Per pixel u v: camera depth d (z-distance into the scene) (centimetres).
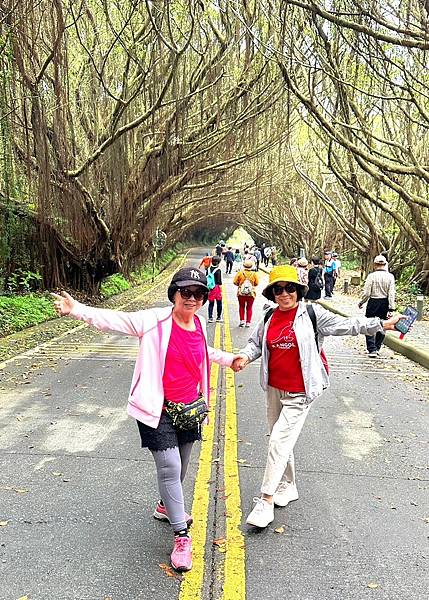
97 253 2138
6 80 1477
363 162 1912
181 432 402
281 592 362
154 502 484
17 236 1914
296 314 455
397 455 616
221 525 445
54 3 1451
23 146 1719
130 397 389
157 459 389
